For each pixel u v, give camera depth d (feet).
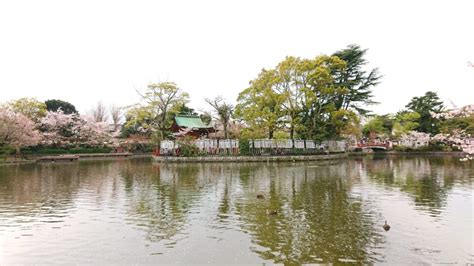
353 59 182.80
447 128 63.21
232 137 161.99
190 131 182.91
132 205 53.98
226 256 31.63
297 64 152.56
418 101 244.63
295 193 64.39
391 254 32.12
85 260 30.83
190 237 37.29
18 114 150.92
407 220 44.11
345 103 188.34
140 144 231.30
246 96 165.58
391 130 252.21
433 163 141.59
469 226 41.22
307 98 148.25
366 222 43.27
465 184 76.33
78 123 205.05
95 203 55.72
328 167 121.39
